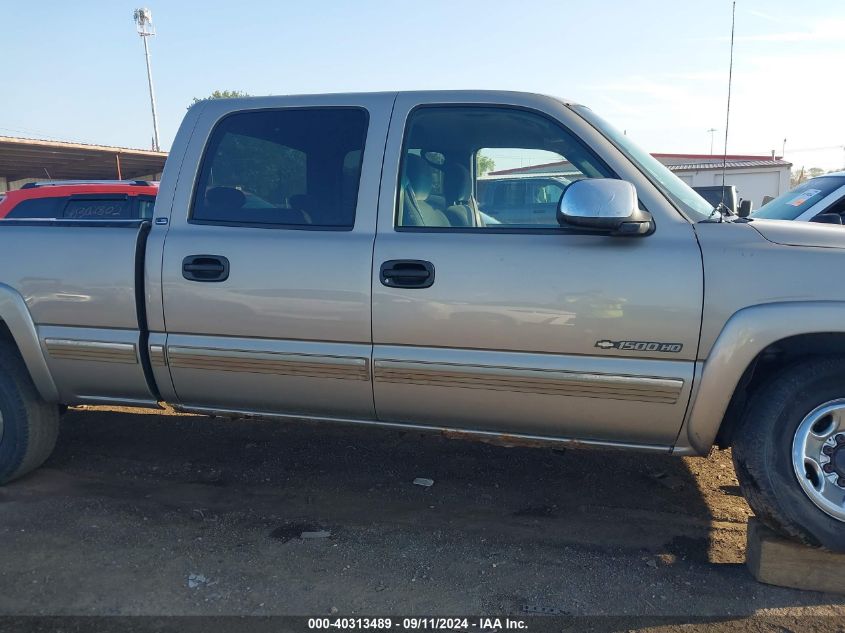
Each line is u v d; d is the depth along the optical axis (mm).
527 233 2873
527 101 3014
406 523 3346
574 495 3672
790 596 2709
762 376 2850
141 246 3244
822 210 5836
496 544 3133
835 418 2631
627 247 2727
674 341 2666
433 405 3020
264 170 3254
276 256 3059
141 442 4430
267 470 4004
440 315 2879
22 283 3369
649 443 2869
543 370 2799
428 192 3109
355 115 3199
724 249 2668
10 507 3445
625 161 2871
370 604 2662
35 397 3600
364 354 2994
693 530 3275
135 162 23281
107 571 2877
